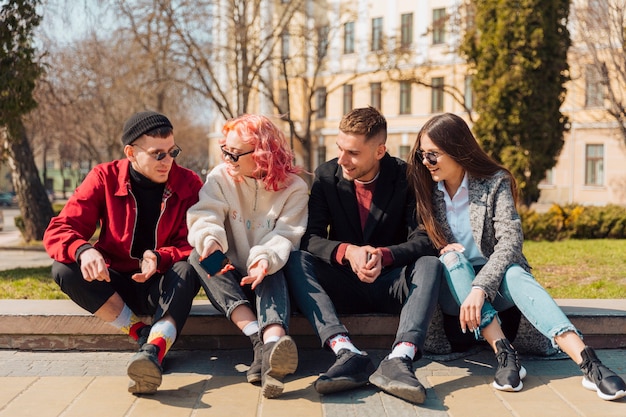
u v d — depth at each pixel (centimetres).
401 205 340
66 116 2134
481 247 330
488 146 1472
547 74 1440
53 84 1845
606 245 1037
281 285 304
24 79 960
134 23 1905
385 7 3173
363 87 2678
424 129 330
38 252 1636
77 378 309
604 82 1817
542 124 1441
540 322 294
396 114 3241
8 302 389
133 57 2075
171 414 263
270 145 322
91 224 328
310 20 3091
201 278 309
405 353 287
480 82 1481
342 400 280
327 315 298
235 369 326
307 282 306
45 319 353
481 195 329
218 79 2278
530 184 1460
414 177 334
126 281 337
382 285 330
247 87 2102
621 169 2845
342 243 323
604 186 2900
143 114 322
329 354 353
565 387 294
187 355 352
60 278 308
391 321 353
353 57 3269
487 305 302
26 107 982
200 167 3356
